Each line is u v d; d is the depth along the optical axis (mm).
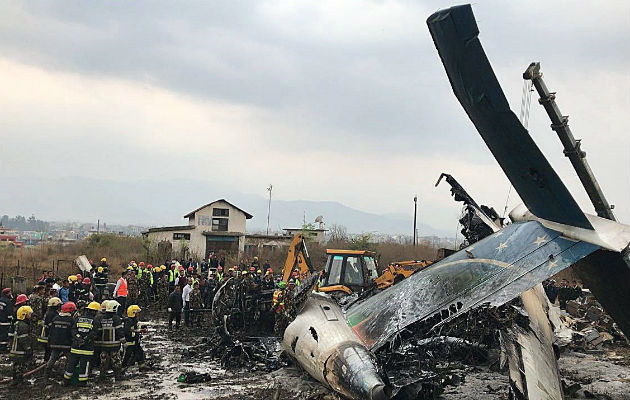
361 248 39469
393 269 15758
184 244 39938
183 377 11266
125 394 10242
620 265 7348
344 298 11867
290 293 13828
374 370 7867
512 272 7719
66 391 10430
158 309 23219
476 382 11148
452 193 12016
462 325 8055
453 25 5957
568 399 10344
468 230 11797
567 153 7355
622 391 10961
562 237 7707
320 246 43062
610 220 7582
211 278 19891
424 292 8508
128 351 12211
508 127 6527
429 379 8773
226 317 13867
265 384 10953
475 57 6094
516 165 7102
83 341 10750
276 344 13609
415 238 46656
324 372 8656
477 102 6484
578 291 20906
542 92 6941
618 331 17094
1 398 9984
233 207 45500
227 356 13047
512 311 7801
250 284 15055
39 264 34156
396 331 8062
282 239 45500
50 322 12117
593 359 14422
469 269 8359
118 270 33969
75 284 18719
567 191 6988
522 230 8375
